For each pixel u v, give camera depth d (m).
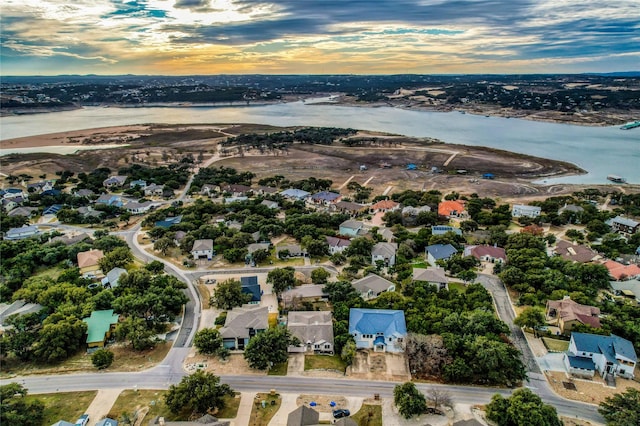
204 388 73.31
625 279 122.81
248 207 186.62
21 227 163.00
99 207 188.75
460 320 94.75
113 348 93.69
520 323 98.56
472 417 73.81
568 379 84.12
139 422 72.12
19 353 88.62
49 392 79.62
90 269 131.00
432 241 145.75
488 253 138.12
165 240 145.25
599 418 74.12
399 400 74.19
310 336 92.50
